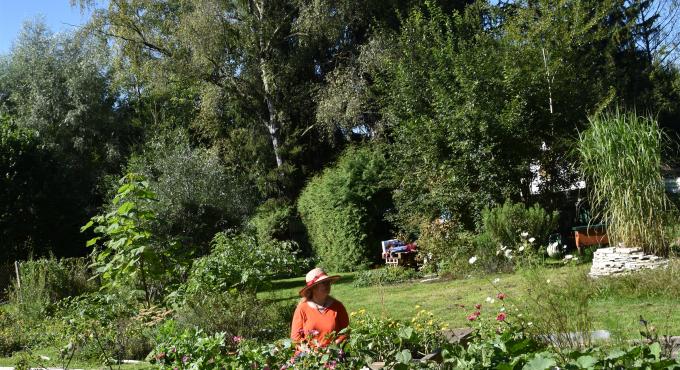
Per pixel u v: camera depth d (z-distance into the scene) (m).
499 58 18.31
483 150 17.08
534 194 18.36
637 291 9.45
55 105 33.91
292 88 28.34
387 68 20.70
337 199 22.41
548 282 7.07
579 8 18.58
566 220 18.39
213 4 25.59
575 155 16.80
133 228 11.20
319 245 24.08
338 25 25.59
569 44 18.36
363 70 24.91
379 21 25.95
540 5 18.67
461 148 17.22
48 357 9.48
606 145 12.30
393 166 20.12
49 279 15.79
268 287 11.91
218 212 23.41
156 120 33.91
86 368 8.45
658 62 30.09
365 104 24.88
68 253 28.52
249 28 27.02
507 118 16.92
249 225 24.33
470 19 20.72
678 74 31.03
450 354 4.18
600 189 12.77
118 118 34.84
